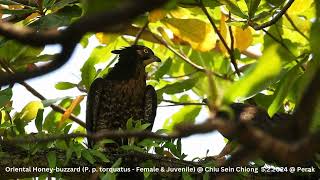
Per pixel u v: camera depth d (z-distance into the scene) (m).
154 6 2.98
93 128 13.15
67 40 3.23
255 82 3.57
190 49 14.59
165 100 13.66
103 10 3.22
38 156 9.35
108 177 8.95
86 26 3.06
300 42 13.03
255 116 11.29
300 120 3.00
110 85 13.24
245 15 10.78
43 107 11.03
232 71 13.55
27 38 3.26
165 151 11.09
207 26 12.50
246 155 3.18
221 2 11.63
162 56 15.41
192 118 13.59
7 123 9.84
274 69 3.37
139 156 9.84
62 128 11.05
